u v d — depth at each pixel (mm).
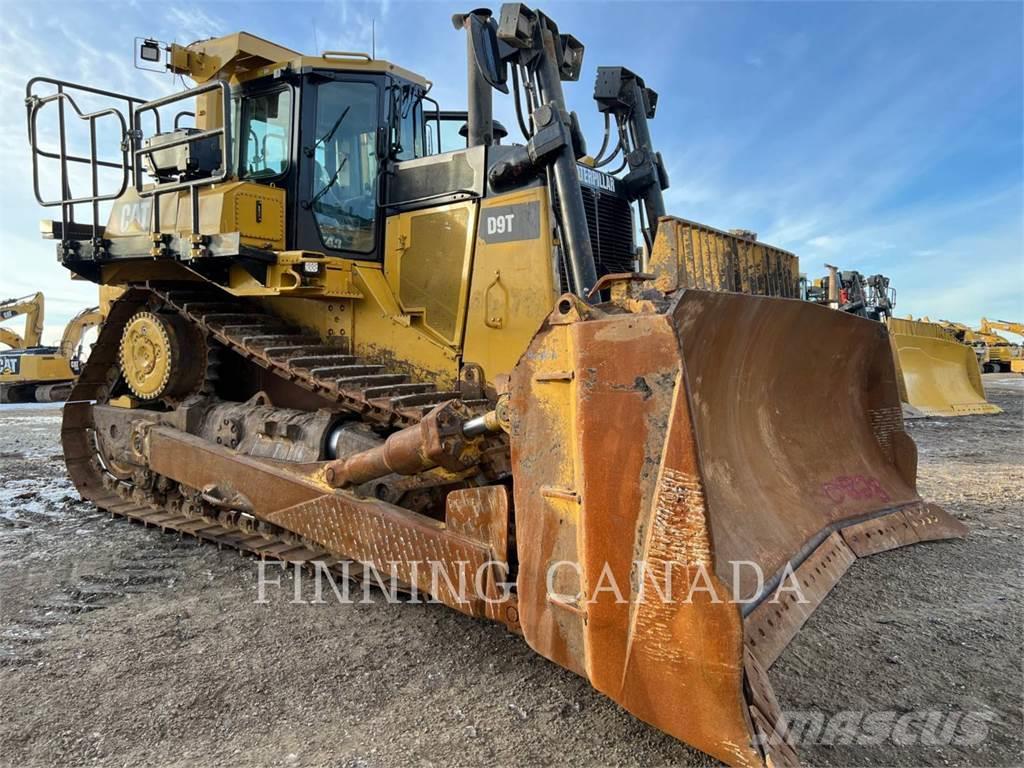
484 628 3479
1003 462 8258
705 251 3424
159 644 3307
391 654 3193
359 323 4691
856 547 3658
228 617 3639
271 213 4488
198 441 4703
